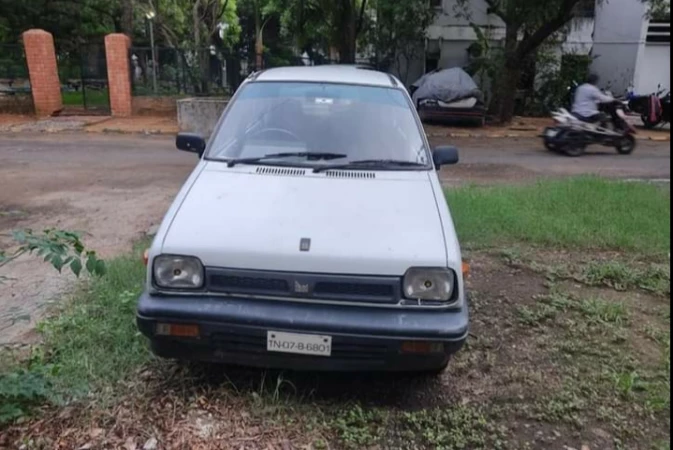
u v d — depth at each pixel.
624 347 3.55
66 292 4.04
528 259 5.06
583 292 4.41
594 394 3.03
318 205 3.03
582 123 11.45
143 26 24.97
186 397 2.87
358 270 2.64
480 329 3.73
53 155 10.15
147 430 2.62
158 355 2.82
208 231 2.78
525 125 17.02
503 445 2.61
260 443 2.57
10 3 19.47
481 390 3.06
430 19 18.94
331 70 4.55
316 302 2.66
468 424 2.74
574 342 3.58
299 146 3.69
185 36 26.88
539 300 4.19
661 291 4.43
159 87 17.59
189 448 2.52
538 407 2.89
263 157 3.61
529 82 20.47
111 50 15.65
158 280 2.71
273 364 2.73
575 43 20.92
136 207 6.61
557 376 3.20
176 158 10.20
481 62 18.22
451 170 9.81
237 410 2.79
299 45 18.84
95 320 3.50
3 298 3.99
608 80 21.33
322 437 2.63
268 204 3.02
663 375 3.21
